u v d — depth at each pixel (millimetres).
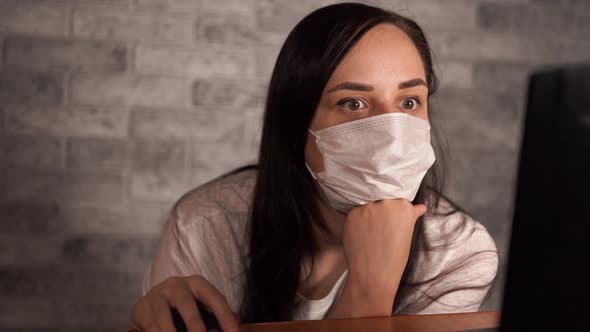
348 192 802
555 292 278
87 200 1561
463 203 1732
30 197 1538
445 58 1690
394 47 786
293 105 843
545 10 1747
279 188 900
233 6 1579
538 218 283
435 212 1003
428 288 953
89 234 1569
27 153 1525
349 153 783
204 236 948
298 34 842
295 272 894
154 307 543
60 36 1515
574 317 270
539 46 1748
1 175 1520
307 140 854
